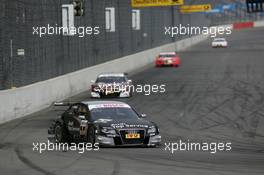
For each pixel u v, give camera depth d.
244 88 159.38
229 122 101.38
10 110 107.06
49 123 101.50
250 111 115.50
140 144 71.88
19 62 120.62
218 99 136.38
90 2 187.88
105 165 57.12
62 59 154.75
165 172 52.69
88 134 73.19
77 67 170.25
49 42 143.38
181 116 109.94
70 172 53.03
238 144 77.19
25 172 53.47
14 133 89.31
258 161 60.28
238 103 128.38
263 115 109.62
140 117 76.56
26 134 88.00
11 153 67.25
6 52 113.00
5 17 113.00
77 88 156.12
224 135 86.69
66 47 159.25
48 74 141.62
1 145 75.50
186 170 53.84
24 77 123.56
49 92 131.75
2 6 111.44
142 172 52.69
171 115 111.50
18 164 58.38
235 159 61.94
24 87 115.81
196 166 56.41
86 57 181.25
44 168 55.59
